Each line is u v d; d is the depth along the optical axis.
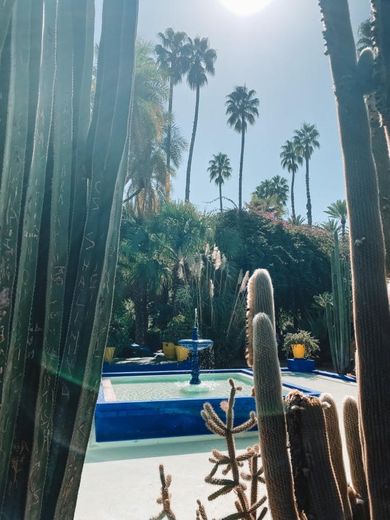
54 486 0.95
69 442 0.97
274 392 1.71
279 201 39.31
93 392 1.02
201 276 15.70
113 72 1.13
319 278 20.05
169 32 29.00
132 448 5.91
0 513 0.88
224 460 2.21
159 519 2.26
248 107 32.53
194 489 4.36
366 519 1.99
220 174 37.09
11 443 0.90
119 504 4.01
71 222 1.08
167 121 18.77
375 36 1.57
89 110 1.14
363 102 1.69
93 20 1.17
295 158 38.44
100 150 1.09
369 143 1.67
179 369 13.73
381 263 1.58
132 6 1.16
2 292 0.90
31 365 0.94
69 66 1.08
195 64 29.30
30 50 0.99
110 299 1.07
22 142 0.95
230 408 2.25
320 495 1.65
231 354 14.94
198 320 15.09
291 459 1.71
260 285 2.14
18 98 0.94
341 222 19.92
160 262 14.98
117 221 1.10
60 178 1.03
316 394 7.70
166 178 18.66
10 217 0.92
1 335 0.89
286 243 20.20
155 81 17.66
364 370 1.53
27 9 0.98
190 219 15.17
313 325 17.77
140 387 9.99
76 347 1.00
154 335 16.70
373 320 1.54
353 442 2.12
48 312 0.97
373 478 1.49
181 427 6.62
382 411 1.49
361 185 1.62
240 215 20.88
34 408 0.93
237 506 2.21
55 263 0.99
